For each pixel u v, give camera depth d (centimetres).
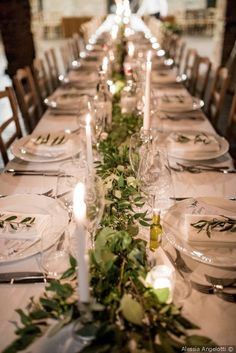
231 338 73
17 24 534
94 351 57
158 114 196
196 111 217
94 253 75
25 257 94
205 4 1155
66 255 94
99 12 1177
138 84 211
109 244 78
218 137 170
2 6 516
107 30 691
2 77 682
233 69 519
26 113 258
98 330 59
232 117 221
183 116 209
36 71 309
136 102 199
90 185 92
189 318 78
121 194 98
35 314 66
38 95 312
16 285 86
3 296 84
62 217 109
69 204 114
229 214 111
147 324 66
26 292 85
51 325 68
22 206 117
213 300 82
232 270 91
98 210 89
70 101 228
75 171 128
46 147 155
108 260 72
